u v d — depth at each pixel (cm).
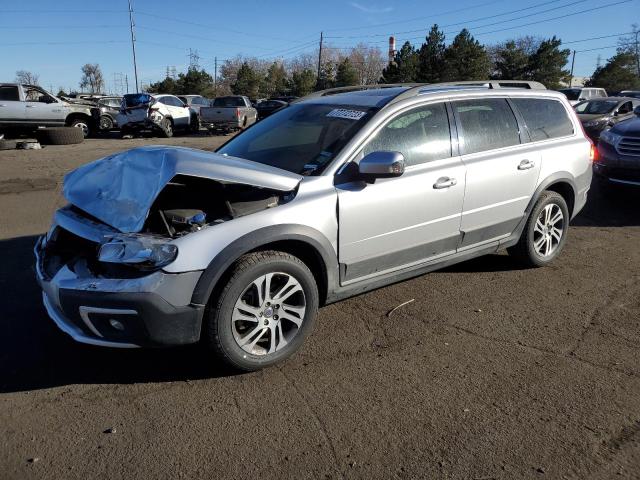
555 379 335
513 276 511
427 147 416
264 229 326
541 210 508
